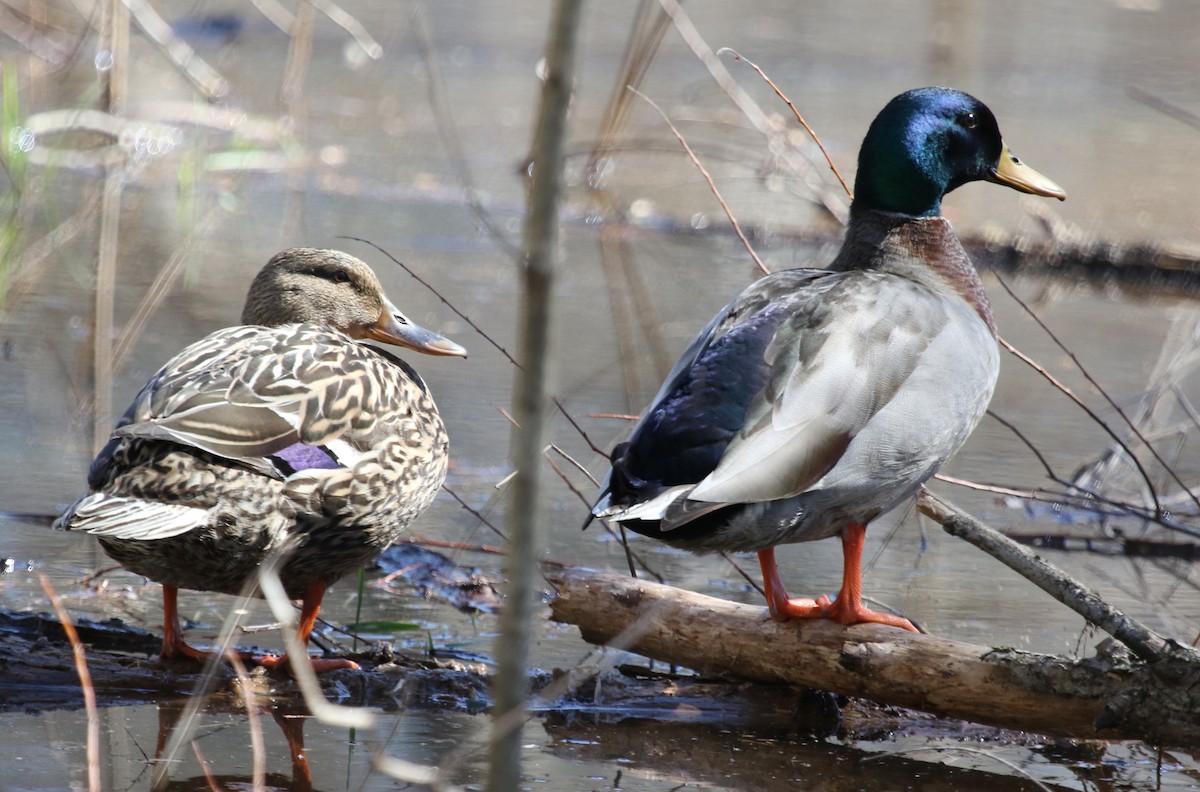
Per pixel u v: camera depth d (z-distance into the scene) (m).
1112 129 25.22
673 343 14.96
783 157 16.52
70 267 16.39
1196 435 13.73
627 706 8.21
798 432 7.67
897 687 7.88
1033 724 7.65
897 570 10.67
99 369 13.33
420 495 8.80
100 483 7.81
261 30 29.70
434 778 4.37
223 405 7.82
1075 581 7.56
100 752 7.13
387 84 26.64
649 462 7.66
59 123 19.39
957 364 8.24
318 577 8.53
